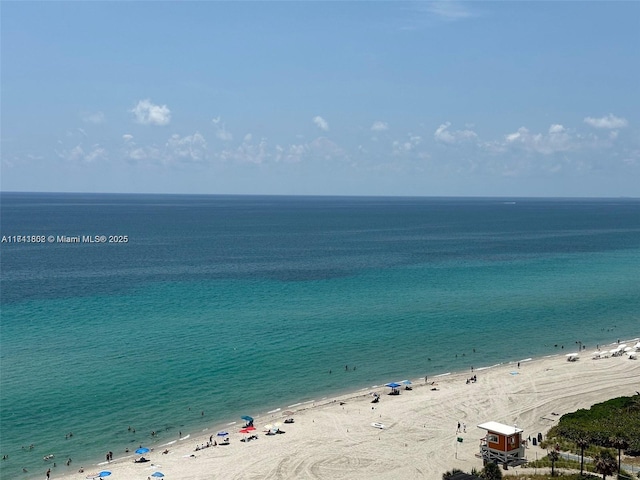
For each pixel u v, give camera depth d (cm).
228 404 7569
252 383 8256
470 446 6469
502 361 9456
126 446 6438
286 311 12081
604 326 11550
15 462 6031
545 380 8500
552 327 11438
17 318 11206
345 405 7600
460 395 7944
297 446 6438
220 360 9062
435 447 6438
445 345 10169
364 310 12300
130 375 8331
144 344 9700
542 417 7219
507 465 5972
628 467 5784
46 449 6309
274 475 5797
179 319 11319
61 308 12075
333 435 6725
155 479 5703
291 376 8562
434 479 5734
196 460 6116
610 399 7588
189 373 8512
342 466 5994
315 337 10375
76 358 8931
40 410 7169
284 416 7250
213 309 12175
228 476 5772
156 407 7394
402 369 8981
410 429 6894
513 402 7694
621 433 6400
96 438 6588
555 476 5659
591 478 5581
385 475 5812
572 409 7438
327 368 8912
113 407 7344
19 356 8956
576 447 6306
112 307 12244
